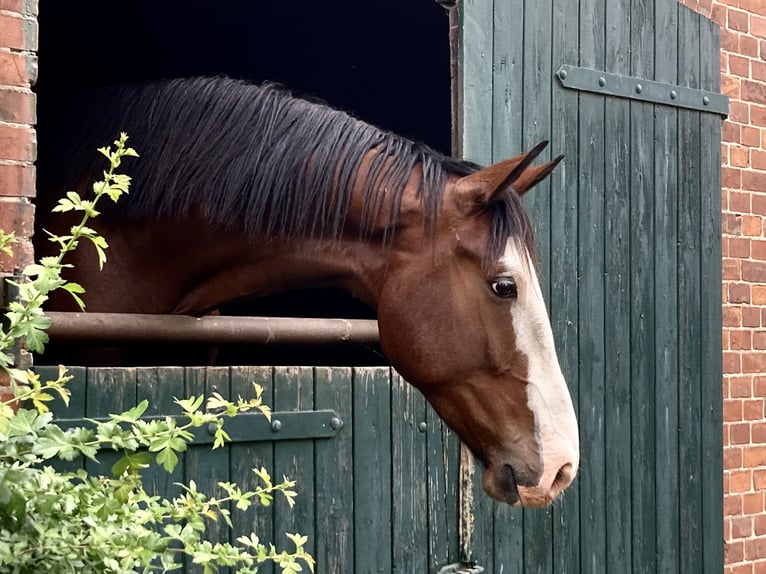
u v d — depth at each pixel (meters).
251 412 3.18
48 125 3.67
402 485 3.53
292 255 3.12
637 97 4.39
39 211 3.60
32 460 2.00
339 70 6.49
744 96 5.00
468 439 3.00
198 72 6.92
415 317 2.97
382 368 3.50
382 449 3.48
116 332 2.95
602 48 4.29
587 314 4.17
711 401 4.62
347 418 3.40
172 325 3.07
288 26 6.27
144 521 2.07
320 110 3.18
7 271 2.60
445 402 3.00
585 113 4.21
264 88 3.22
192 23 6.41
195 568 3.07
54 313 2.84
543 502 2.88
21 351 2.65
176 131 3.22
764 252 5.06
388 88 6.36
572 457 2.91
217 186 3.12
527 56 4.02
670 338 4.48
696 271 4.61
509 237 2.94
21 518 1.91
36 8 2.70
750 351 4.97
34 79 2.69
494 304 2.92
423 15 5.66
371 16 5.85
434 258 2.97
